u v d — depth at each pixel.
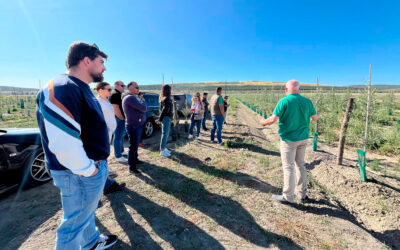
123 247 1.95
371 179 3.42
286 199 2.77
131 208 2.60
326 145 6.19
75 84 1.25
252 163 4.37
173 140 6.32
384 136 6.02
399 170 4.12
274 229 2.25
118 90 4.09
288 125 2.62
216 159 4.53
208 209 2.62
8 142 2.84
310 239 2.10
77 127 1.20
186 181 3.41
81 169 1.22
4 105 22.78
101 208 2.58
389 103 13.96
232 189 3.17
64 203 1.39
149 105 7.00
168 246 1.98
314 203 2.82
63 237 1.40
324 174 3.76
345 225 2.35
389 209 2.63
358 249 1.98
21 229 2.18
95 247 1.82
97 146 1.42
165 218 2.41
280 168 4.09
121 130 4.23
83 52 1.32
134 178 3.49
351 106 3.93
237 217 2.46
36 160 3.18
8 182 2.86
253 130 8.48
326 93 12.52
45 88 1.17
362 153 3.33
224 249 1.95
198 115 6.36
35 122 10.34
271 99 18.95
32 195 2.89
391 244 2.14
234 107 19.67
